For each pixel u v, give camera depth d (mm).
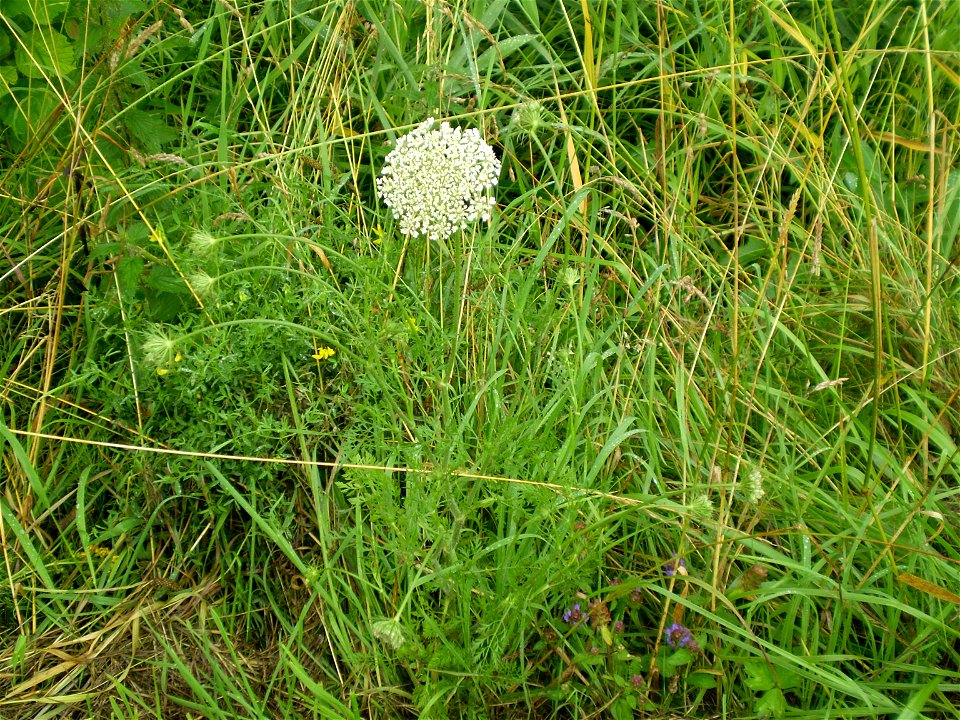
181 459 590
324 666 569
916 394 674
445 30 842
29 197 702
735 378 623
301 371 624
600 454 578
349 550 598
